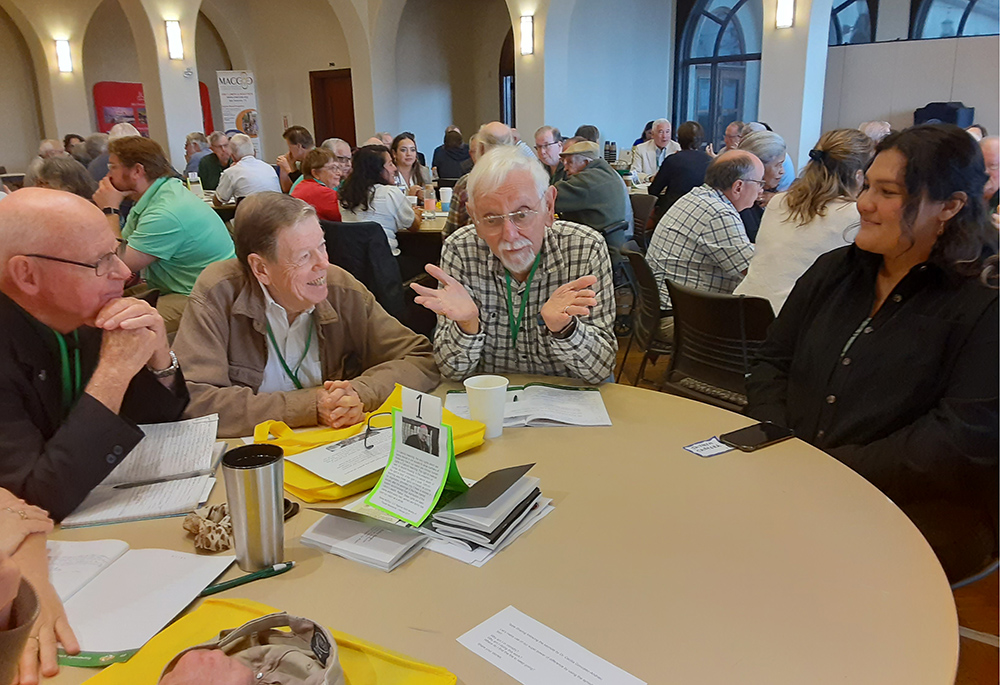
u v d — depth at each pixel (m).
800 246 2.30
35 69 9.77
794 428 1.60
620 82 8.79
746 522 1.06
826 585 0.91
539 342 1.75
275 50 10.73
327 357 1.71
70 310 1.15
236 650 0.72
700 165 4.81
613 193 4.18
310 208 1.55
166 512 1.11
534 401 1.55
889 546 1.00
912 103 7.21
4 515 0.95
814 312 1.63
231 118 9.87
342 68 10.23
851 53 7.44
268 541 0.95
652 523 1.06
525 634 0.82
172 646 0.78
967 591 1.98
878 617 0.84
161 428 1.37
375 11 8.55
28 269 1.11
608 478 1.21
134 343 1.16
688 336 2.49
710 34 9.01
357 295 1.75
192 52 8.12
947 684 0.73
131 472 1.23
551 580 0.92
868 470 1.41
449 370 1.70
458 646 0.80
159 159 2.99
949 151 1.35
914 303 1.43
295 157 6.57
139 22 7.87
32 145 10.10
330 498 1.16
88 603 0.87
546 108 7.54
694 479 1.20
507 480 1.09
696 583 0.91
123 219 3.79
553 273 1.72
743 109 8.91
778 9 5.77
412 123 9.97
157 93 8.08
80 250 1.12
